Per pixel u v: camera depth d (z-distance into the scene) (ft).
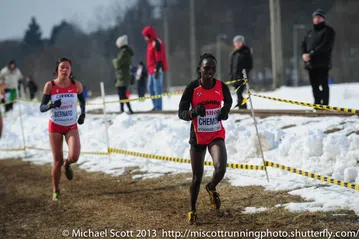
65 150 142.61
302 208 68.18
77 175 111.86
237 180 87.51
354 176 76.38
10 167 133.28
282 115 127.95
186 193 85.76
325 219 63.05
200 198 81.41
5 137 177.37
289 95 210.79
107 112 182.70
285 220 65.16
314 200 71.15
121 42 162.71
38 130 175.63
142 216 76.38
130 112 165.78
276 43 257.14
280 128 112.98
